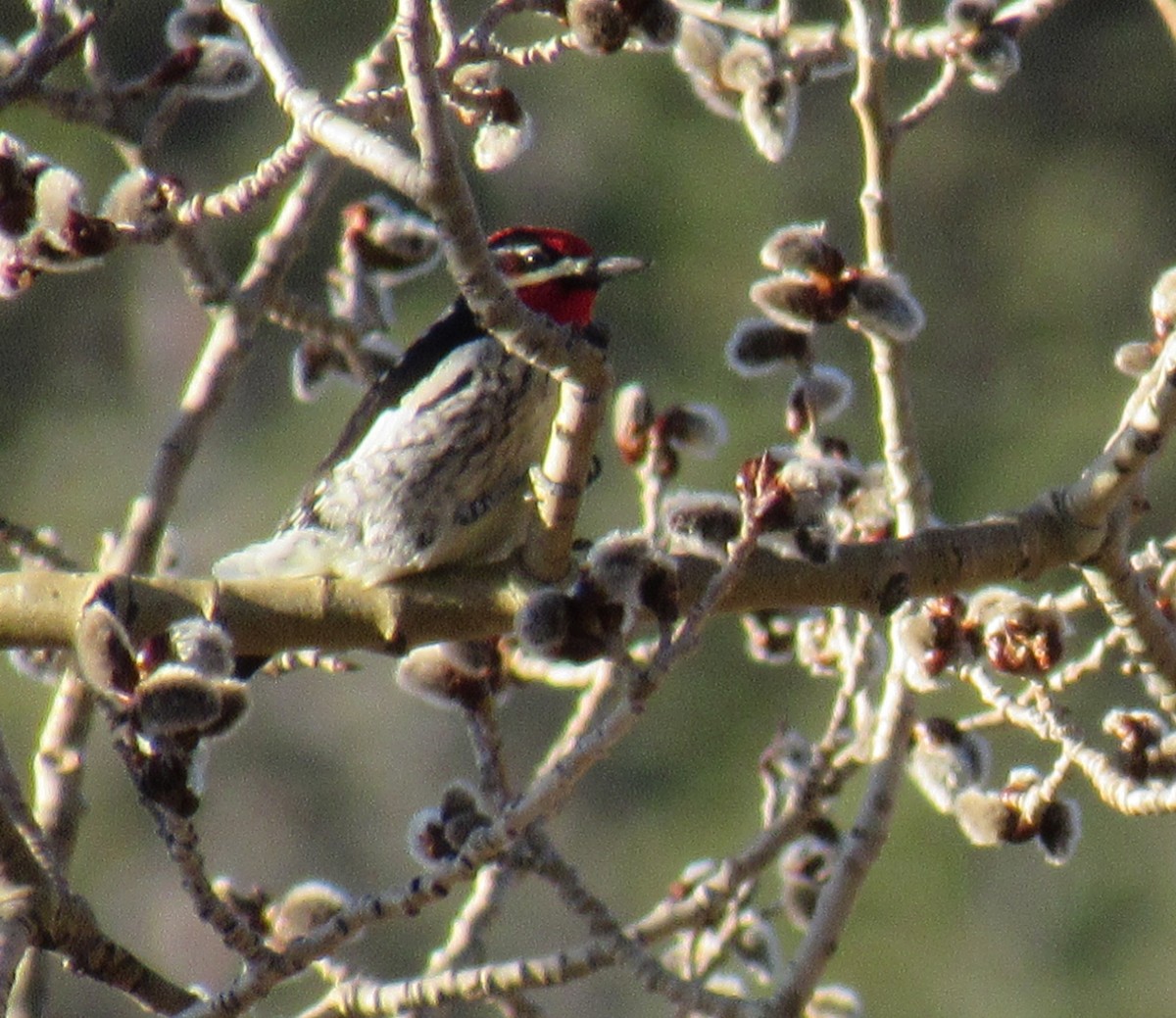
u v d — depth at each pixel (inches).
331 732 1014.4
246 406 1008.9
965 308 1067.9
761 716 930.1
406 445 337.4
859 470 351.9
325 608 297.9
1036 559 327.3
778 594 307.9
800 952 323.3
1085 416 1026.7
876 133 349.1
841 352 958.4
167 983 277.9
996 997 866.1
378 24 1018.7
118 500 1018.1
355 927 272.2
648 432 355.9
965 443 1027.3
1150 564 363.3
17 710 915.4
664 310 1029.2
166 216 293.9
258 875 983.6
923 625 327.0
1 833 267.9
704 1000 307.7
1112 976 877.8
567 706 976.3
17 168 287.9
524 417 346.6
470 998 309.9
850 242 1061.1
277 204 954.1
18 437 1029.8
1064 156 1094.4
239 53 327.0
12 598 282.8
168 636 254.2
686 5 387.5
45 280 1034.7
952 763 335.0
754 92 355.3
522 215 1053.8
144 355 1039.0
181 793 250.4
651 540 269.1
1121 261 1077.8
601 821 935.0
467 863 270.1
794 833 345.1
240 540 987.3
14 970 260.7
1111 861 890.7
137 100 323.3
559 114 1060.5
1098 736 823.1
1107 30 1119.6
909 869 890.1
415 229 404.8
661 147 1060.5
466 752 1018.7
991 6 359.3
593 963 307.0
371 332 410.6
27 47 324.8
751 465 268.5
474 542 337.4
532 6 322.0
